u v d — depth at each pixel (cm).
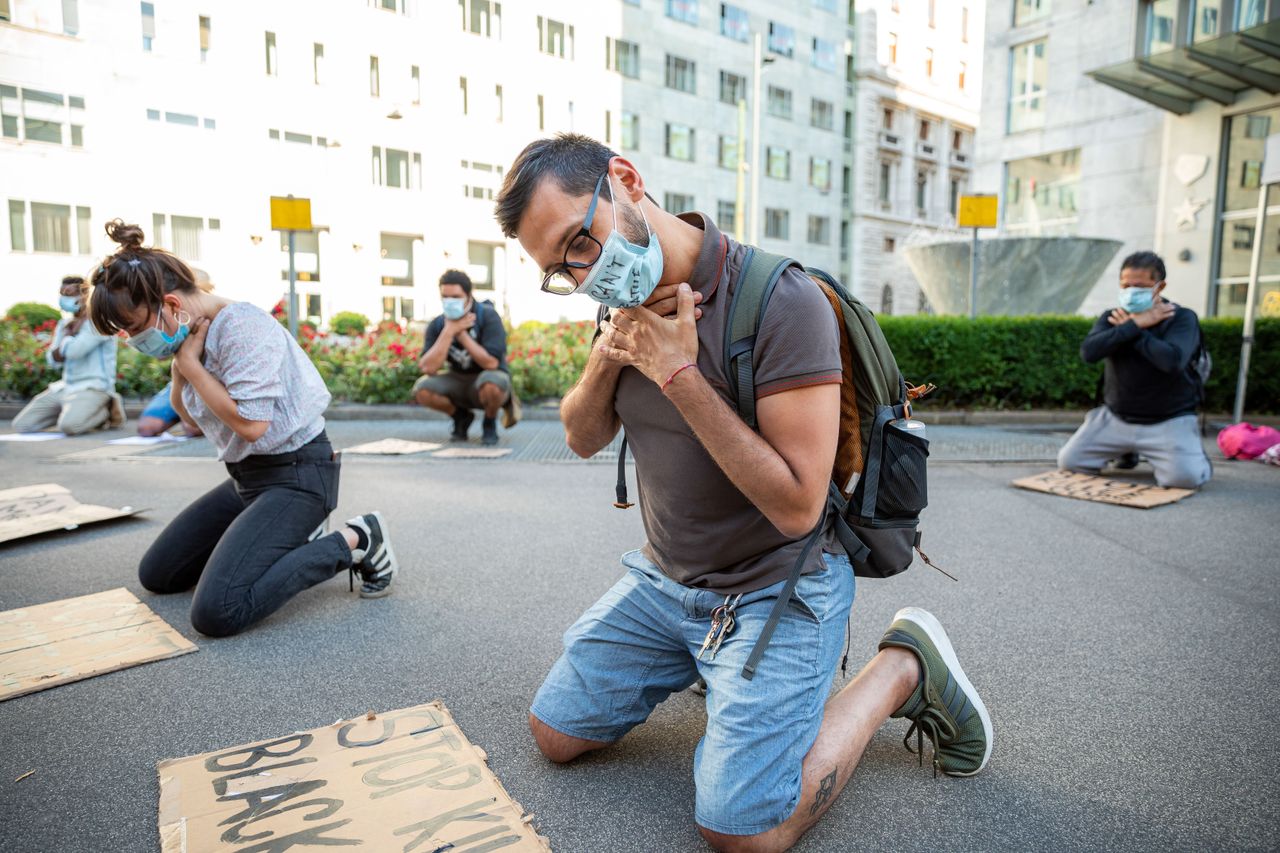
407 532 439
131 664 266
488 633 298
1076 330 933
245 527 295
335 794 189
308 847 169
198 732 225
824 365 160
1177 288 1636
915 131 4512
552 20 3247
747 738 164
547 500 517
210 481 567
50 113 2398
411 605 327
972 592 348
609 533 439
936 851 176
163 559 325
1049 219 1916
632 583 204
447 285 693
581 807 192
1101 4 1772
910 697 198
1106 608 329
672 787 201
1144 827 184
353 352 977
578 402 201
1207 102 1570
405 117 2958
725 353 165
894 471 180
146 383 973
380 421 905
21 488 512
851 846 178
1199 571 377
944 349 920
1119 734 228
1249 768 209
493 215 160
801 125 4059
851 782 204
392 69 2917
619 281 152
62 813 188
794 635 173
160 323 271
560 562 386
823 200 4191
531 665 271
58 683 252
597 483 571
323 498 314
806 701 169
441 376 732
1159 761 213
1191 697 250
